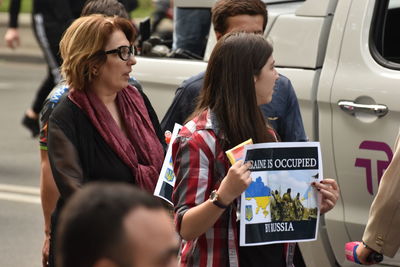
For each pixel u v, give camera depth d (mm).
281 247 4320
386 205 4691
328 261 6227
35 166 11234
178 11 7648
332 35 6141
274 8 6777
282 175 4180
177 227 4184
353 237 6086
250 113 4215
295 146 4180
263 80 4258
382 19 6078
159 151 4910
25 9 26062
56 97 5113
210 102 4281
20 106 15344
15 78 18719
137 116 4922
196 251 4230
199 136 4219
